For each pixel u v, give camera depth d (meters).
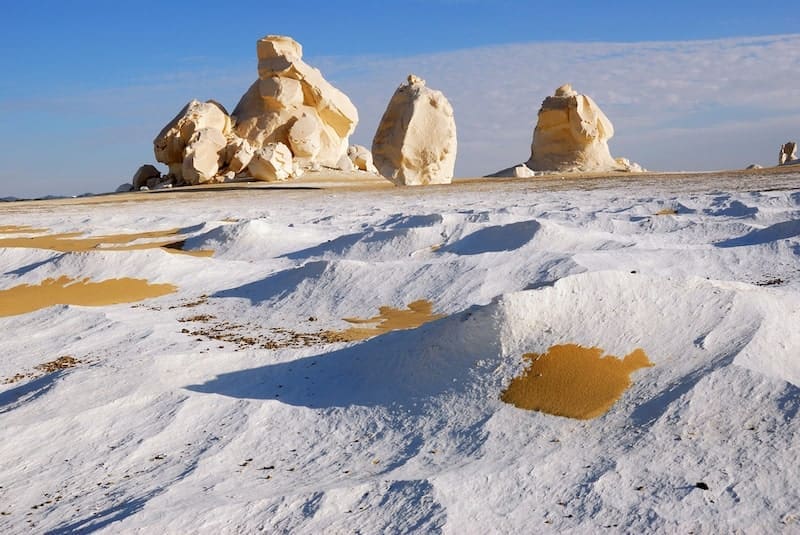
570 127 62.84
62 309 16.75
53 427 9.58
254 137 62.78
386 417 9.06
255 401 9.87
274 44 62.62
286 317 16.92
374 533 6.61
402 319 16.05
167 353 13.13
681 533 6.19
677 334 9.27
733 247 19.05
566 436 7.88
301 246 25.23
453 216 25.11
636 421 7.89
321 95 63.91
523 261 18.28
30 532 7.17
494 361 9.30
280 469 8.20
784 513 6.27
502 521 6.58
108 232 31.86
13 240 30.66
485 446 7.95
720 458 7.06
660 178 46.97
